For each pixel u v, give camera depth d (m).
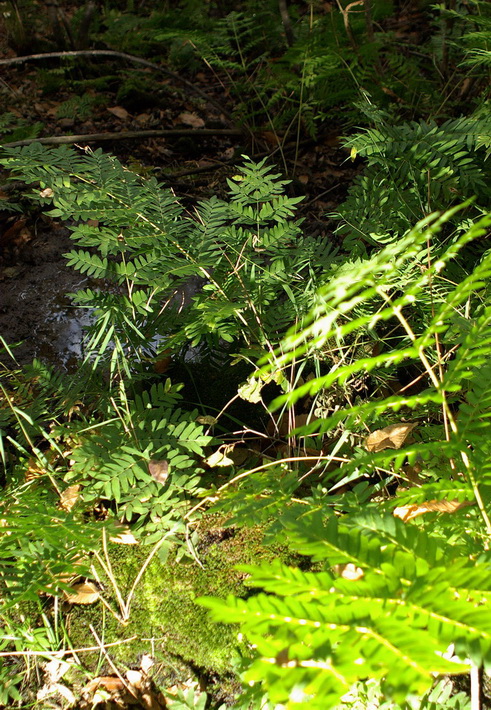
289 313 2.36
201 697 1.62
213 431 2.45
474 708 1.25
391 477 1.87
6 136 4.55
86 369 2.51
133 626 1.83
